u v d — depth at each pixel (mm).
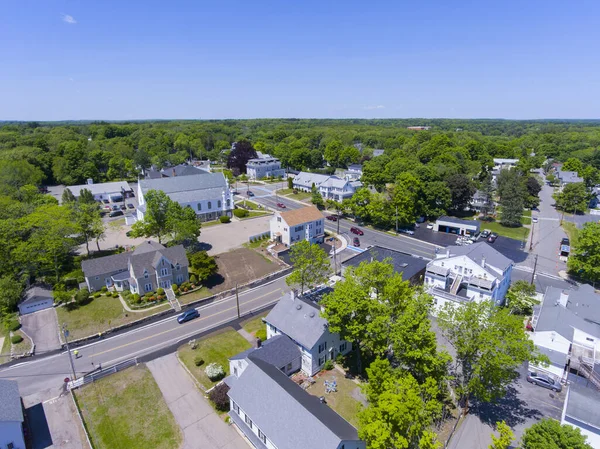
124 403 39125
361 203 101250
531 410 37562
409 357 35500
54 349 48500
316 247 54500
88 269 61594
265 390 33719
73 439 34875
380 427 26281
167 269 61562
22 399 39938
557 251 80375
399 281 39625
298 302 47062
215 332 51625
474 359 35562
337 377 42406
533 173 166125
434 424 35562
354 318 40062
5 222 65688
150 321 54812
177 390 40906
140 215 94625
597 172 139625
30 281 65125
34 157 143250
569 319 45750
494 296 53938
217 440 34406
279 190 136875
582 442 26141
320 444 27453
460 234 91125
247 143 169000
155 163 171625
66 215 70188
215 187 106750
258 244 83125
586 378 40406
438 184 101688
